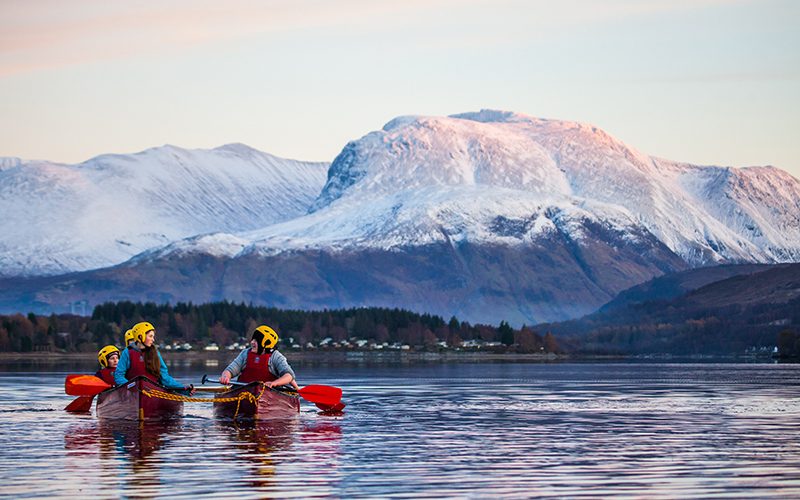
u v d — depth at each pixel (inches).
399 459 1405.0
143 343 1948.8
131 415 1909.4
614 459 1413.6
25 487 1166.3
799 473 1280.8
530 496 1121.4
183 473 1269.7
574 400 2834.6
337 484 1194.6
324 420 2001.7
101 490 1148.5
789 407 2500.0
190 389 1951.3
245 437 1656.0
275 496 1117.7
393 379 4675.2
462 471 1296.8
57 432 1721.2
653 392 3344.0
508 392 3339.1
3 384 3745.1
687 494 1133.1
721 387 3772.1
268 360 1959.9
